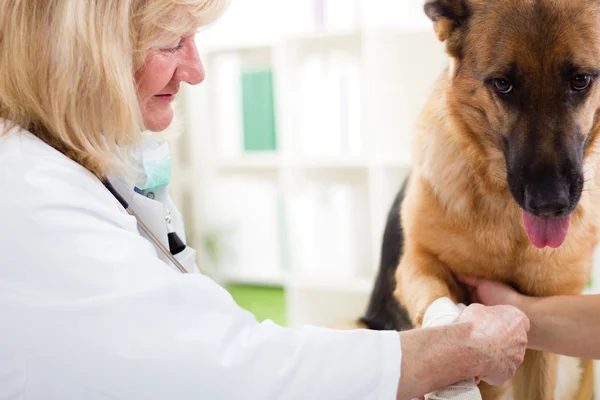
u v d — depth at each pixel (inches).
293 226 109.8
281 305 116.4
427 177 52.5
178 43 36.2
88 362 27.6
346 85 102.0
